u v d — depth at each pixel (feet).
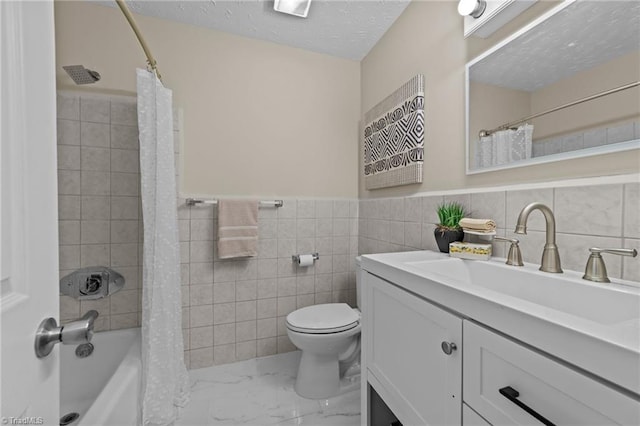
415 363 2.92
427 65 5.11
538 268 3.12
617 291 2.24
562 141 3.05
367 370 3.81
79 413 4.94
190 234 6.28
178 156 6.23
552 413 1.69
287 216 7.02
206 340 6.38
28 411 1.35
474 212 4.12
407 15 5.69
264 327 6.81
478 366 2.19
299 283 7.11
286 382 5.91
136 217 5.95
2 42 1.25
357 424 4.75
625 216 2.55
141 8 5.82
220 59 6.52
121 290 5.84
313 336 5.05
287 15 5.98
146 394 4.48
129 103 5.89
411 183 5.49
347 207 7.55
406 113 5.52
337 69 7.48
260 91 6.83
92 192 5.70
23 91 1.38
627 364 1.36
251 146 6.77
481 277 3.53
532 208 2.85
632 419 1.36
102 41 5.73
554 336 1.67
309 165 7.25
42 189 1.50
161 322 4.78
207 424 4.75
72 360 5.23
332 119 7.45
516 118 3.54
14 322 1.26
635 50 2.51
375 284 3.66
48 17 1.57
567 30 3.04
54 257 1.59
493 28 3.82
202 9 5.85
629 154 2.53
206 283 6.39
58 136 5.49
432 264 3.67
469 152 4.21
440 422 2.58
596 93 2.77
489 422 2.08
